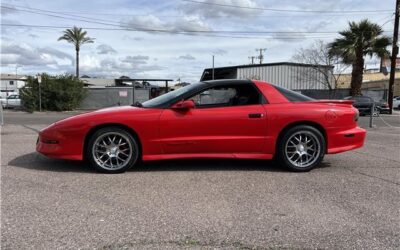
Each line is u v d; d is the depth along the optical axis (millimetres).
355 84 33812
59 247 3496
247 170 6500
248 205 4676
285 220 4199
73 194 5031
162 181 5723
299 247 3562
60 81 35375
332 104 6676
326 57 42406
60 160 7066
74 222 4070
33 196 4918
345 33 33375
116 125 6148
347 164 7141
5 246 3506
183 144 6227
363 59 33625
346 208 4613
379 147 9328
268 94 6543
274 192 5230
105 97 37656
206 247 3529
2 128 13031
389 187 5551
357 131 6727
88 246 3521
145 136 6164
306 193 5207
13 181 5613
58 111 34844
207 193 5145
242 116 6301
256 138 6359
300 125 6453
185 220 4164
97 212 4375
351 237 3787
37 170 6301
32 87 34656
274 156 6508
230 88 6492
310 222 4152
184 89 6555
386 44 32750
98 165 6133
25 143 9078
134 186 5441
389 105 30812
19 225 3975
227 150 6344
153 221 4129
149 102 6621
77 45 50312
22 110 35906
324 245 3611
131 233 3811
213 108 6332
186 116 6215
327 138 6531
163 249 3480
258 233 3848
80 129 6113
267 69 41062
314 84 41594
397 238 3773
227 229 3936
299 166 6434
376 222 4176
